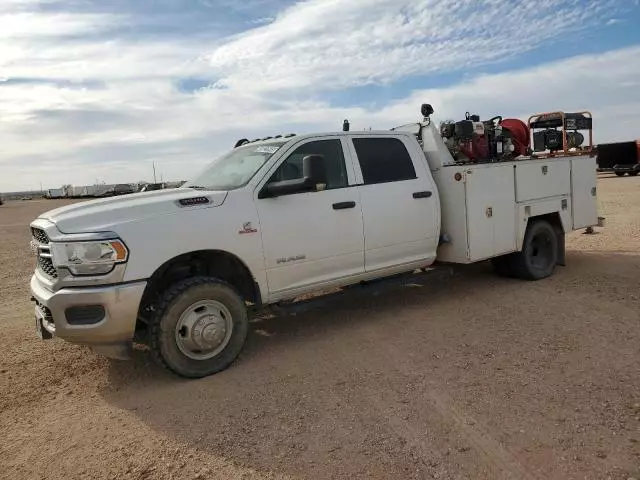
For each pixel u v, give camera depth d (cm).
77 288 416
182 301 439
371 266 571
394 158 599
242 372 458
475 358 447
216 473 306
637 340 460
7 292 883
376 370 439
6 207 5459
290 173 518
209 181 554
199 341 446
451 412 355
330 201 532
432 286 718
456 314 581
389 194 578
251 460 317
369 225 560
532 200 702
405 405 371
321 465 305
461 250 629
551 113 807
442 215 642
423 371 428
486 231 642
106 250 412
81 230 417
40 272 479
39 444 358
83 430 374
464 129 691
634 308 552
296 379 434
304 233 513
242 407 389
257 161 529
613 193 2064
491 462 296
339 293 559
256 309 505
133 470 316
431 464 298
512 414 346
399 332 534
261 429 353
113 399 425
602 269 752
